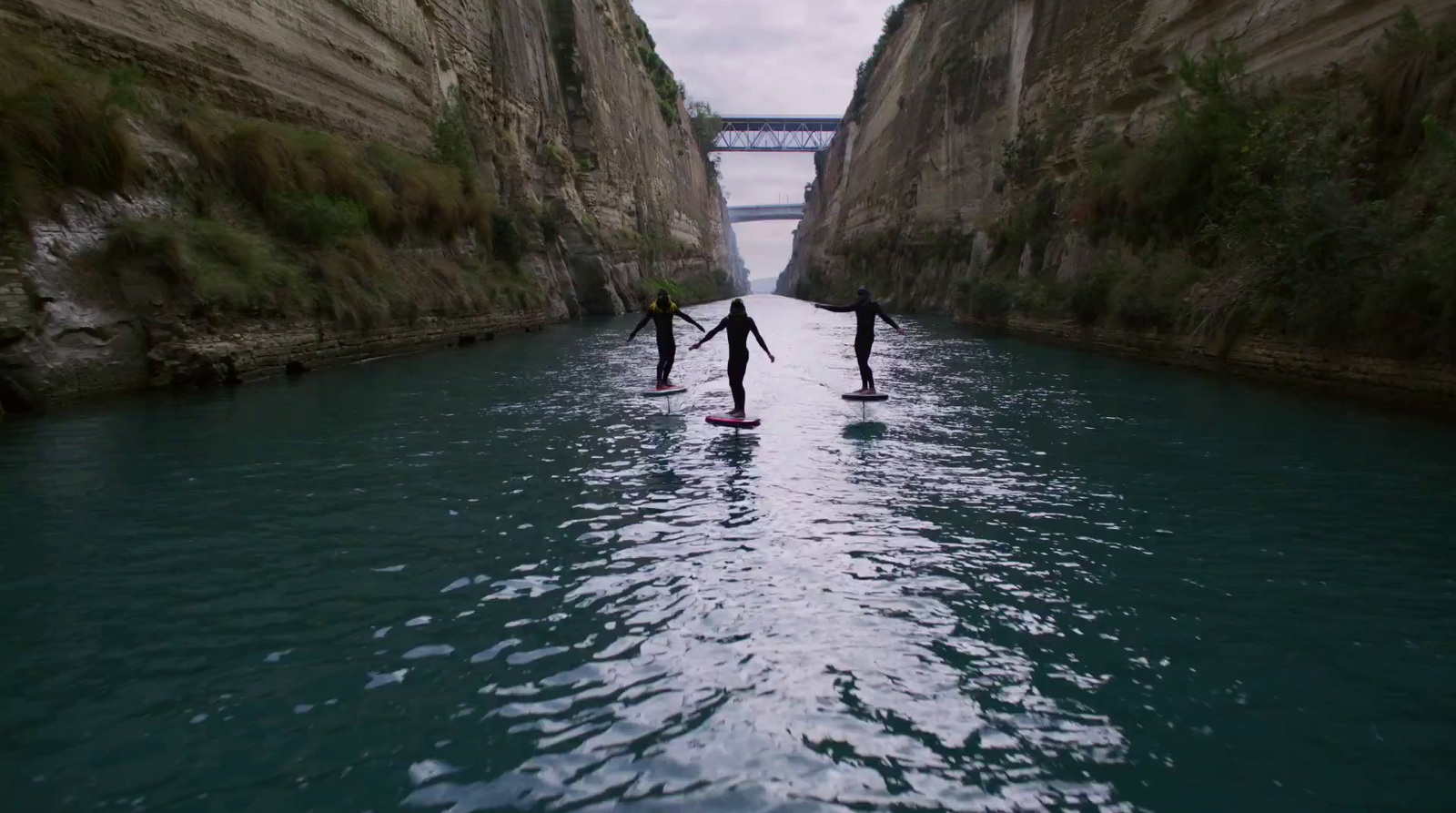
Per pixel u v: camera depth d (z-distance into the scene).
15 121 11.01
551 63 48.12
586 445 9.59
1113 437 10.05
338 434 10.04
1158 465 8.52
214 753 3.36
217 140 15.84
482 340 26.03
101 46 13.91
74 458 8.51
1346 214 12.38
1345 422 10.59
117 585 5.12
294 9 20.69
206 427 10.25
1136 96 25.08
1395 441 9.38
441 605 4.86
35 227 11.18
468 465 8.48
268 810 2.99
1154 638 4.48
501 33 39.25
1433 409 10.85
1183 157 18.11
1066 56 31.73
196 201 14.80
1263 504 7.02
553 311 35.81
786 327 37.44
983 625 4.63
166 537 6.04
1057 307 24.59
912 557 5.75
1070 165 29.03
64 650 4.26
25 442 9.13
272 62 19.44
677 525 6.46
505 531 6.30
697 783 3.17
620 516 6.70
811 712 3.70
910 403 13.01
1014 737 3.51
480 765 3.29
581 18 52.53
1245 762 3.34
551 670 4.08
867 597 5.02
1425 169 12.24
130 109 13.60
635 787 3.14
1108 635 4.52
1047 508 6.98
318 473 8.05
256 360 14.62
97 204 12.34
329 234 17.86
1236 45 20.08
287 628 4.54
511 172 36.94
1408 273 10.94
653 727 3.56
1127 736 3.53
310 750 3.38
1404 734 3.54
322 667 4.10
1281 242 13.33
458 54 33.91
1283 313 13.87
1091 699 3.83
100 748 3.39
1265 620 4.71
